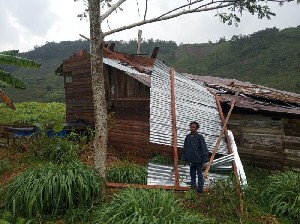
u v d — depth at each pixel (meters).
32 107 29.84
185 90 10.75
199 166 7.07
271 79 68.12
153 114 8.43
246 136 11.16
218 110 10.63
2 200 6.62
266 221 6.41
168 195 5.46
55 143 11.17
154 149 11.66
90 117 14.75
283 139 10.25
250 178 9.70
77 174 6.39
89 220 5.89
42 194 6.05
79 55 15.51
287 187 7.23
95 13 6.46
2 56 9.77
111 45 15.07
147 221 4.71
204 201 6.70
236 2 6.14
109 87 13.72
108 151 13.07
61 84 79.44
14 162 10.30
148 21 6.40
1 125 12.61
